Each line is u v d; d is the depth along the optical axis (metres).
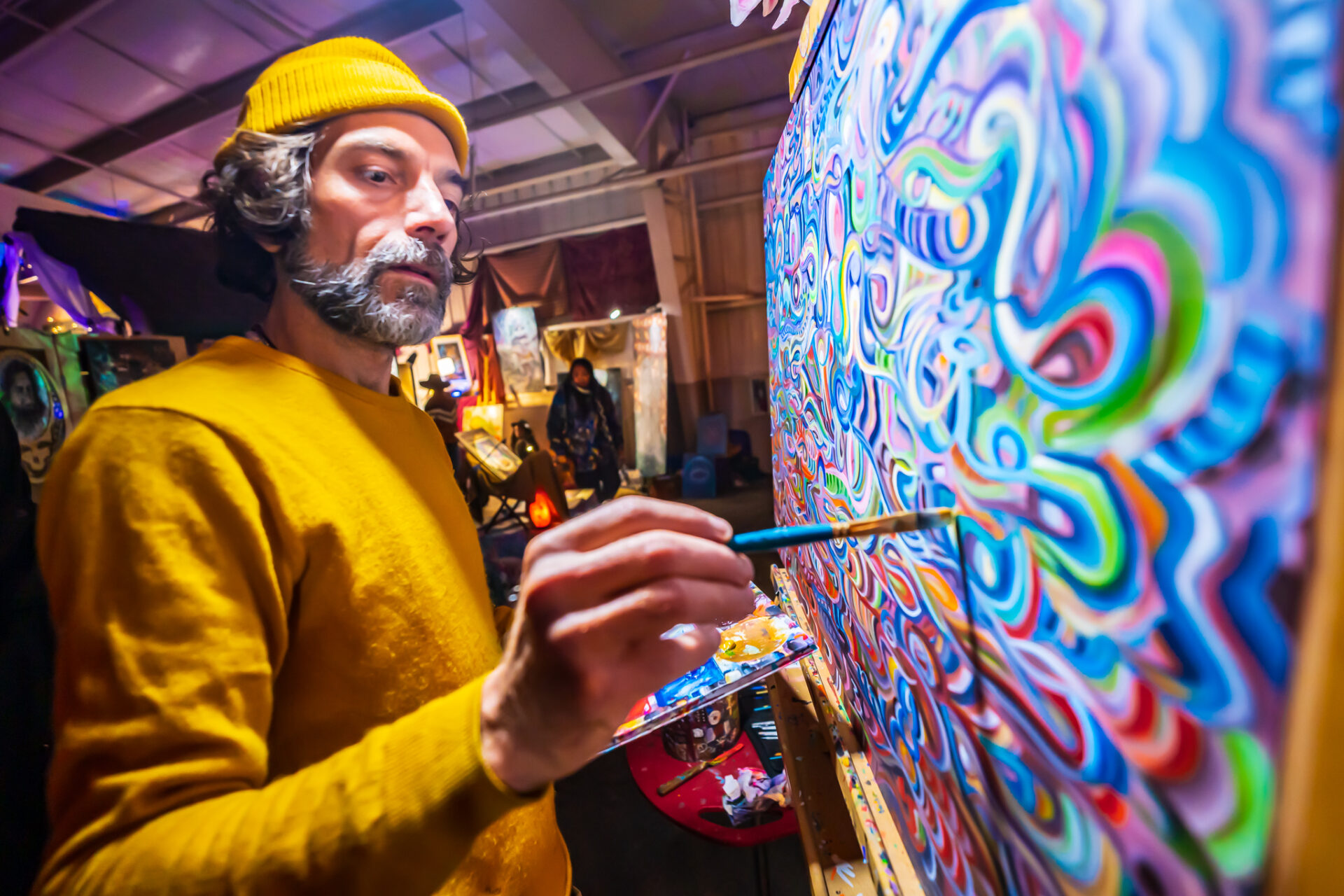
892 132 0.39
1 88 3.70
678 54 4.31
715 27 4.09
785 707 0.93
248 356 0.52
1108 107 0.19
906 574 0.43
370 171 0.57
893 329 0.42
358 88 0.56
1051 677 0.25
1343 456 0.12
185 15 3.34
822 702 0.81
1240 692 0.15
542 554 0.32
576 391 4.77
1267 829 0.15
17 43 3.30
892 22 0.38
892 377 0.42
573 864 1.45
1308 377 0.12
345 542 0.46
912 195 0.36
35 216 2.74
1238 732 0.15
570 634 0.28
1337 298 0.11
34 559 1.16
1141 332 0.18
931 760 0.43
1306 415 0.12
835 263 0.58
